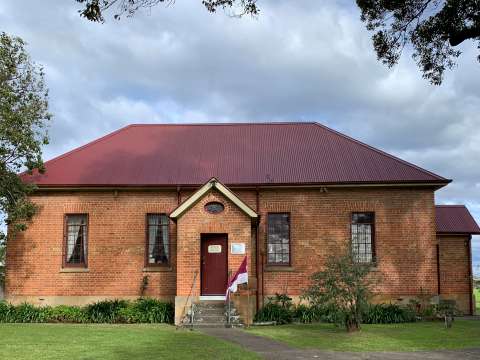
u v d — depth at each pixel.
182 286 20.95
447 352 13.27
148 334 16.36
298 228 23.11
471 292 26.36
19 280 23.30
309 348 13.89
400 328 18.50
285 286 22.67
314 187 23.12
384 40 15.29
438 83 15.62
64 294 23.08
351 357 12.48
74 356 11.96
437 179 22.70
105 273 23.14
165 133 27.39
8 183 21.31
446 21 14.17
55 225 23.61
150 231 23.64
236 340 15.37
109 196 23.70
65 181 23.67
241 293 20.53
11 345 13.61
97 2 10.33
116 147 26.23
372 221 23.20
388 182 22.78
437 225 27.02
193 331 17.70
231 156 25.20
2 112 20.34
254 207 23.33
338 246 22.86
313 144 26.03
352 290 17.27
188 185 23.30
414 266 22.62
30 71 21.55
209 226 21.31
